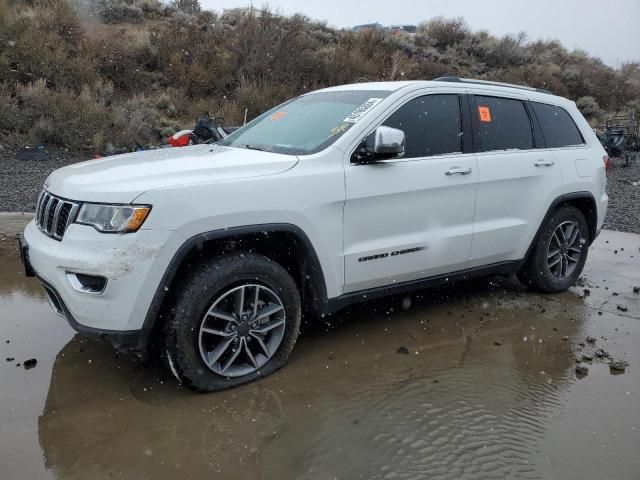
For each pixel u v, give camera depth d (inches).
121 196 117.3
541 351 156.2
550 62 1112.8
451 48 1082.7
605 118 935.7
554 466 104.8
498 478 101.1
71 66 639.1
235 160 137.9
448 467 104.0
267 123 177.0
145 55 719.7
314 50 842.8
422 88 164.4
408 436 113.7
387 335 164.6
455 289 208.8
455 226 167.2
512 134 185.2
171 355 123.2
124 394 127.3
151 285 117.5
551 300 199.0
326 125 156.2
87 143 550.0
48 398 124.6
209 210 122.1
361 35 941.2
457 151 168.7
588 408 126.0
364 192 144.9
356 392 131.0
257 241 138.0
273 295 134.3
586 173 202.4
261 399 127.0
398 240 154.2
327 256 141.4
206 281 122.6
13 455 104.5
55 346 149.9
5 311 171.6
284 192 132.5
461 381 137.4
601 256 263.1
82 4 801.6
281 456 106.4
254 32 768.3
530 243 190.2
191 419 118.0
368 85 173.6
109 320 117.6
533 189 186.2
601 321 179.5
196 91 706.8
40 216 137.6
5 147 516.7
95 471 100.8
